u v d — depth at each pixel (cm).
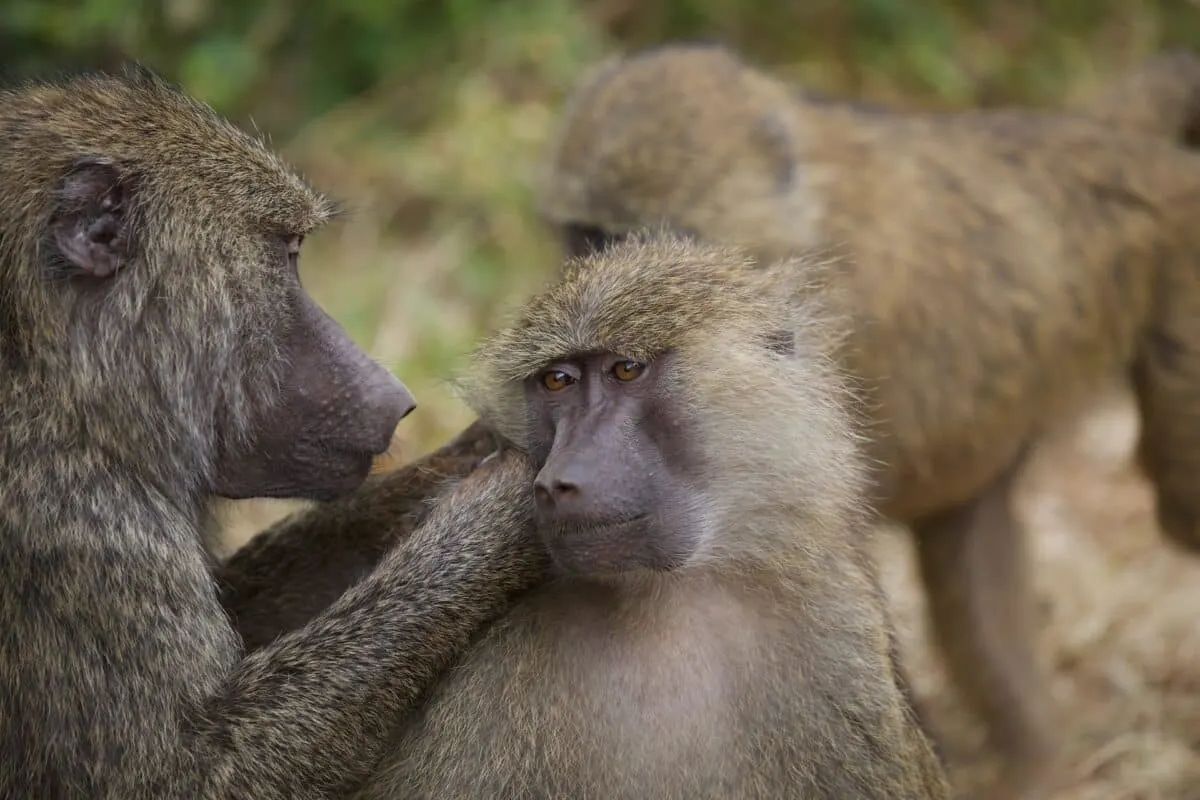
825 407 791
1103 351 1216
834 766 742
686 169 1125
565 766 735
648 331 749
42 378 756
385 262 1552
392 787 744
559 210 1170
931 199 1171
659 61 1206
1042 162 1212
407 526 861
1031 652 1221
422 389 1435
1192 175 1216
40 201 769
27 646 733
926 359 1145
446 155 1614
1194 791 1112
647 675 742
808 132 1178
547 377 764
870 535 859
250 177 814
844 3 1809
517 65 1683
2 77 866
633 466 741
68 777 732
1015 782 1184
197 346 791
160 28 1642
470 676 744
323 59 1689
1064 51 1875
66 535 742
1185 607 1315
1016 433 1200
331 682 757
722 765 739
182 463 795
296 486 836
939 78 1783
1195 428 1202
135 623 746
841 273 1095
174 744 738
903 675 834
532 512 781
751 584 755
